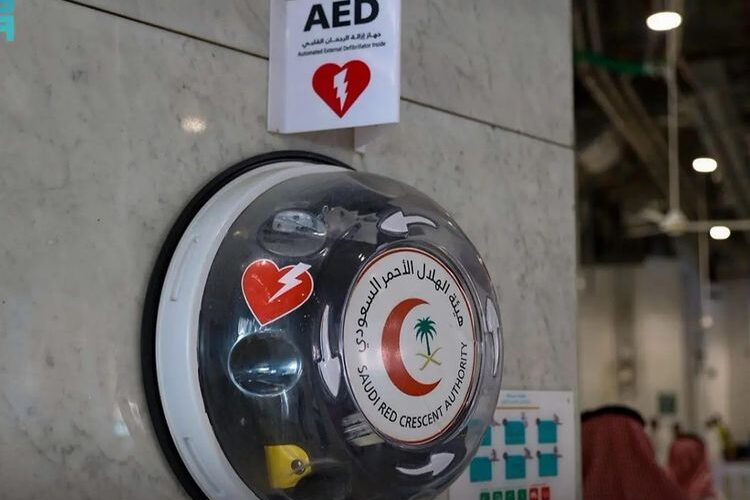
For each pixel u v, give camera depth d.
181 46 1.31
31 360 1.11
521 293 1.88
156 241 1.25
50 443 1.12
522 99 1.93
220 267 1.21
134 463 1.20
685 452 4.68
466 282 1.31
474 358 1.30
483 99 1.83
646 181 8.31
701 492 4.55
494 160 1.85
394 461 1.19
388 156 1.63
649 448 2.53
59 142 1.16
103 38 1.21
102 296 1.19
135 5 1.25
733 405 11.48
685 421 10.36
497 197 1.85
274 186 1.29
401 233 1.24
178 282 1.21
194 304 1.19
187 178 1.30
